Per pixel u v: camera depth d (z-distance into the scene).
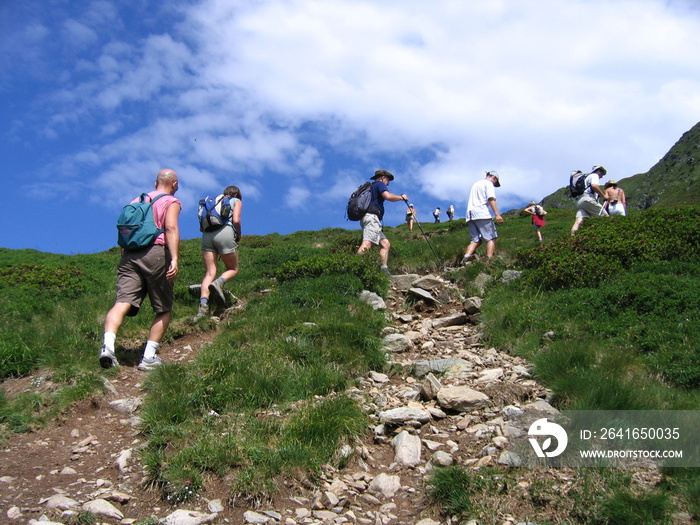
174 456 4.62
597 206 15.19
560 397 5.79
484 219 12.67
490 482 4.36
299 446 4.84
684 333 7.04
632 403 5.31
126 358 7.53
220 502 4.24
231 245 10.07
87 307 9.99
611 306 8.21
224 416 5.49
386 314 9.79
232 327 8.55
